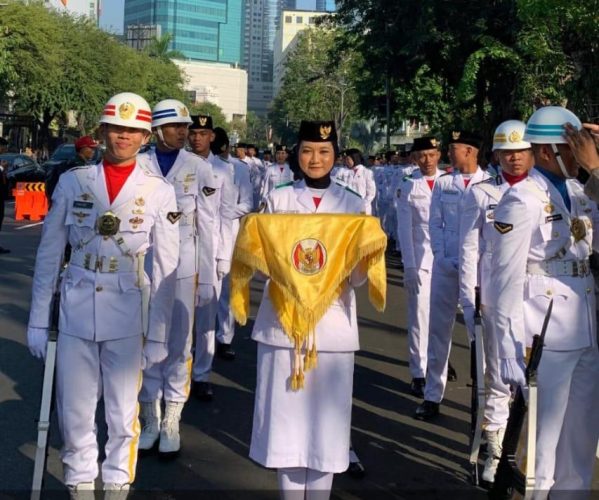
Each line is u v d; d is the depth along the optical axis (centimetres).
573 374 400
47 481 493
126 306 423
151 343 468
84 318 416
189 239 583
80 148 867
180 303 570
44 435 402
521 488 381
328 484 397
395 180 1858
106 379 427
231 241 665
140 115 419
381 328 970
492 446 503
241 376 748
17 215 2286
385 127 3275
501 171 577
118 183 428
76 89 4494
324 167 409
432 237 626
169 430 549
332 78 5488
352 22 2411
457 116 2439
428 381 634
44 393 405
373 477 517
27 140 5559
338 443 390
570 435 406
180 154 592
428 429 609
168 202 443
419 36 2128
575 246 396
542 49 1507
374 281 387
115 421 429
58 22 4362
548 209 393
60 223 424
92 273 420
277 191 417
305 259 384
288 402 390
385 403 672
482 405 491
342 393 392
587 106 1487
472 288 540
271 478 511
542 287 396
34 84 3862
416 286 692
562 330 392
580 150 378
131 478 436
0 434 571
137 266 429
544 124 392
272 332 391
